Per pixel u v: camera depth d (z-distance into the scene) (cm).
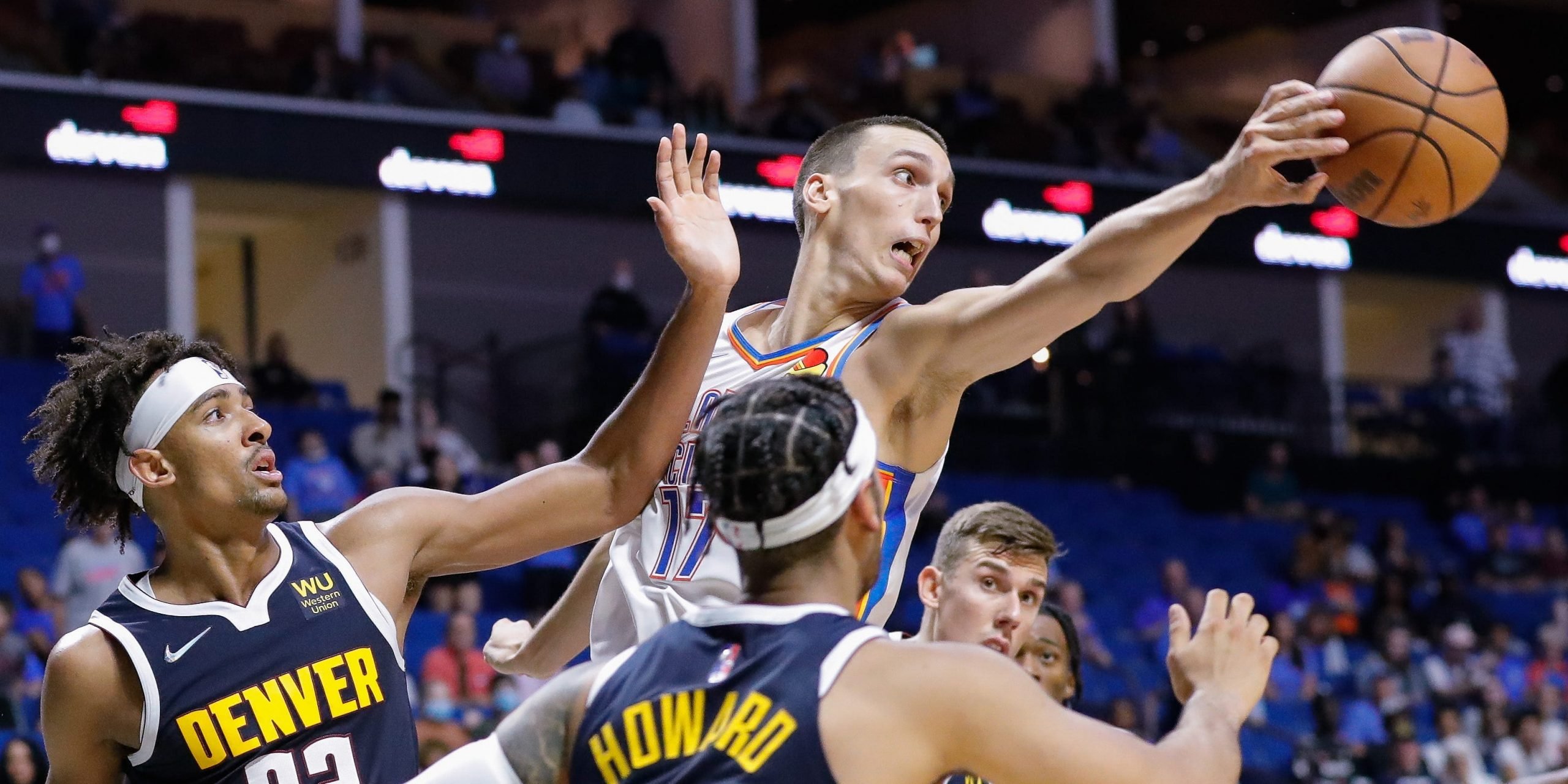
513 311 1923
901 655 234
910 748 230
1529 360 2264
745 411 244
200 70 1584
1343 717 1188
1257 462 1744
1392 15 2214
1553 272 2011
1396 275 1928
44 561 1195
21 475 1334
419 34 1903
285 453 1430
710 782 229
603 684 246
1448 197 314
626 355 1566
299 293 1878
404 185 1597
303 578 314
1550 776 303
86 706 305
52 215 1780
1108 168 1881
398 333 1750
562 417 1662
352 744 308
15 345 1611
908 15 2341
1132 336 1722
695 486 312
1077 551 1517
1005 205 1741
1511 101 2538
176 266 1655
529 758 246
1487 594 1587
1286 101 273
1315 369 2161
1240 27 2339
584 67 1792
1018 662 418
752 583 246
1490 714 1192
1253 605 258
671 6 2119
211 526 312
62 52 1555
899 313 311
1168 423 1716
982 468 1627
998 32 2259
